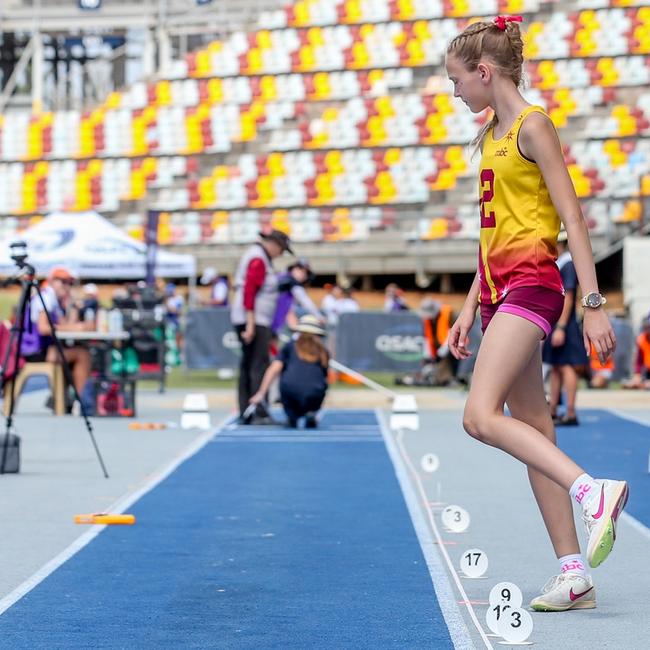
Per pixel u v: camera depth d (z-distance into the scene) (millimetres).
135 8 114125
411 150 98625
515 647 11008
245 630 11773
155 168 104312
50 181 106188
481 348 11797
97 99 124000
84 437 32719
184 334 61219
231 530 17938
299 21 109812
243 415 37156
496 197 12008
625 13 101750
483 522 18672
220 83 108062
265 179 100500
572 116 97000
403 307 72688
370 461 27344
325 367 36531
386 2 107938
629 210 87625
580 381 63219
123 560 15578
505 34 12086
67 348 39531
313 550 16297
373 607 12797
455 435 33562
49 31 118000
